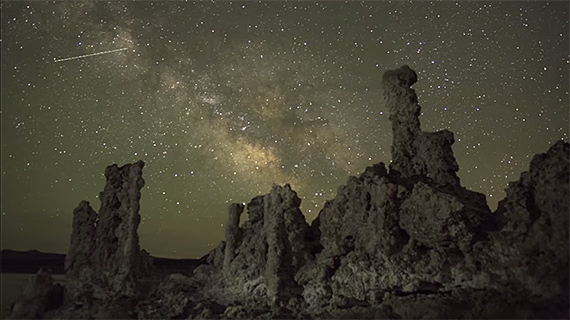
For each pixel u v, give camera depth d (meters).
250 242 15.35
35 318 14.10
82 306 14.67
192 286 15.95
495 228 13.80
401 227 13.78
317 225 16.23
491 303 11.48
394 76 16.20
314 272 14.05
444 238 13.01
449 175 15.10
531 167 13.01
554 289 11.28
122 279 14.82
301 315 13.32
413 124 15.88
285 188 15.11
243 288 14.78
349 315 12.36
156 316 13.98
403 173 15.45
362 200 14.41
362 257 13.54
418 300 12.26
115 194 16.08
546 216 12.12
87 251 15.61
